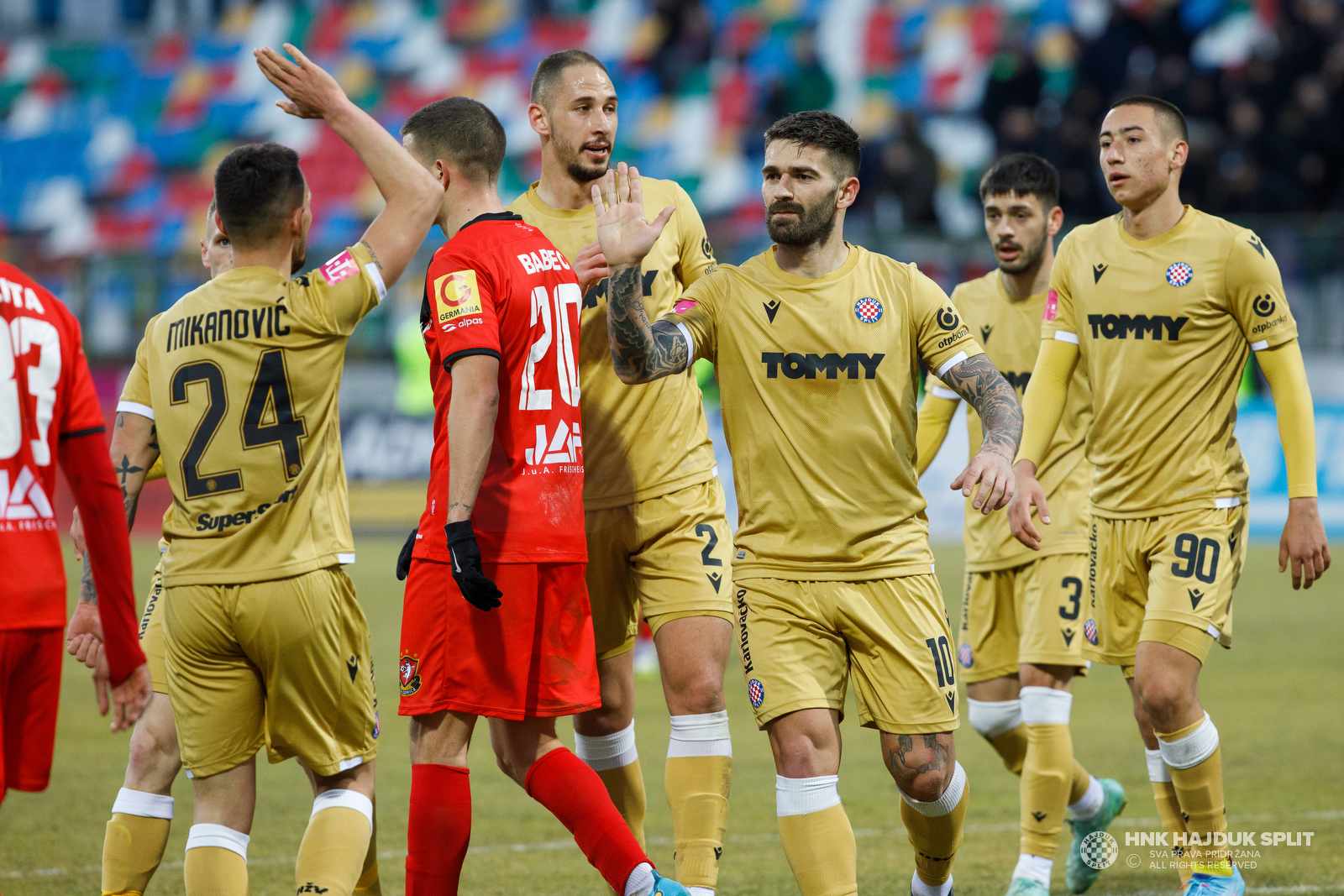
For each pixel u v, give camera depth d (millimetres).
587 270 14867
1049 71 72688
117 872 14117
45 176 92250
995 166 19781
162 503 58156
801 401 13836
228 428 12906
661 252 16422
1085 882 17438
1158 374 16234
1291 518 15820
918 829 14422
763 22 83625
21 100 95625
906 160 60719
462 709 13312
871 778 23375
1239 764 23125
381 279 13188
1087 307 16812
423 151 14367
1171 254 16234
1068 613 18047
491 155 14484
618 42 88375
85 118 93938
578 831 13453
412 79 91375
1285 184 57438
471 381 12891
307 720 13250
